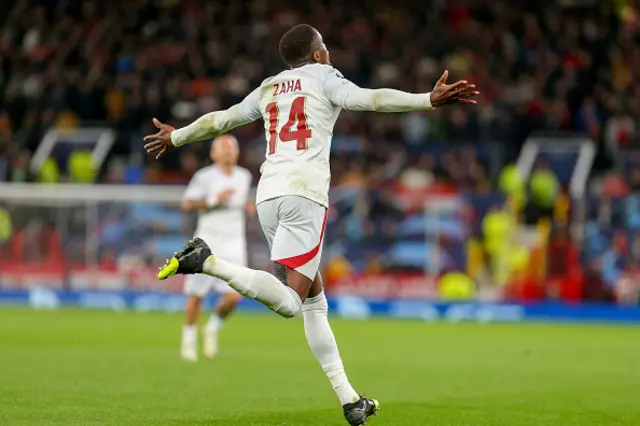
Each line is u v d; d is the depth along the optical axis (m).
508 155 87.56
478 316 71.25
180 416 24.16
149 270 75.12
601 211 75.75
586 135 87.44
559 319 70.75
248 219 72.69
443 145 86.50
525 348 47.94
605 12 102.00
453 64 94.81
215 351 38.78
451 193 75.88
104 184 84.81
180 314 67.25
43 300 75.00
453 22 102.75
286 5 104.38
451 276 72.69
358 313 72.81
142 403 26.30
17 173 85.06
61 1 105.44
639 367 39.28
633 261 72.56
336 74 21.86
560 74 94.62
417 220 74.19
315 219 21.31
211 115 23.14
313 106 21.56
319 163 21.50
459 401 28.52
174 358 39.44
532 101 90.38
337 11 102.62
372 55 97.62
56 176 84.81
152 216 76.00
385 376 35.06
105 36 101.19
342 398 22.22
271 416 24.59
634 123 89.94
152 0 104.38
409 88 93.88
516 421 24.77
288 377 33.72
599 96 93.31
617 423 24.62
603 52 97.44
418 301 72.25
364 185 79.94
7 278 76.12
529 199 75.62
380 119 89.50
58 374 32.66
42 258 76.12
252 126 89.94
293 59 22.45
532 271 72.62
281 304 20.67
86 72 98.06
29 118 94.00
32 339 46.91
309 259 21.25
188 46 98.69
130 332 52.25
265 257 72.06
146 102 92.44
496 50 97.31
